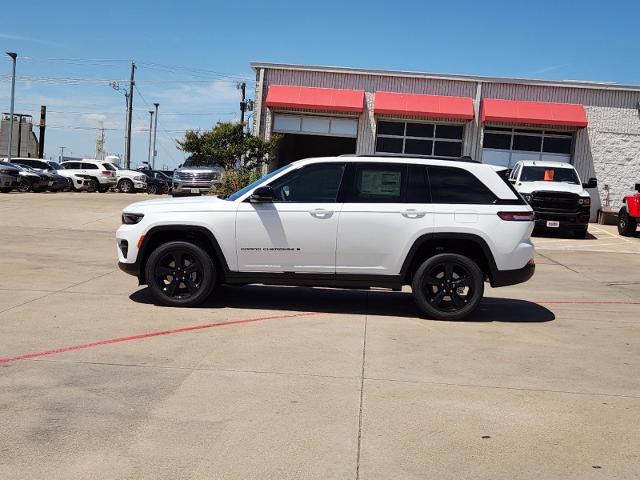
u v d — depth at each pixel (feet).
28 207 72.38
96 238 50.44
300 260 25.35
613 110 84.07
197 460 12.48
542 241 62.69
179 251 25.63
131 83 172.04
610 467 12.66
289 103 83.30
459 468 12.44
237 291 30.14
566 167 68.74
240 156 82.64
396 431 14.10
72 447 12.89
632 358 20.67
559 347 21.80
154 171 139.85
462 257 25.00
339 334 22.48
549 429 14.48
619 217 70.33
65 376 17.08
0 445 12.87
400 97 84.02
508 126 84.89
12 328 21.81
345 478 11.91
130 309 25.39
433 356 20.07
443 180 25.48
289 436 13.67
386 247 25.04
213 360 18.86
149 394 15.93
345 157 25.81
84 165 124.16
